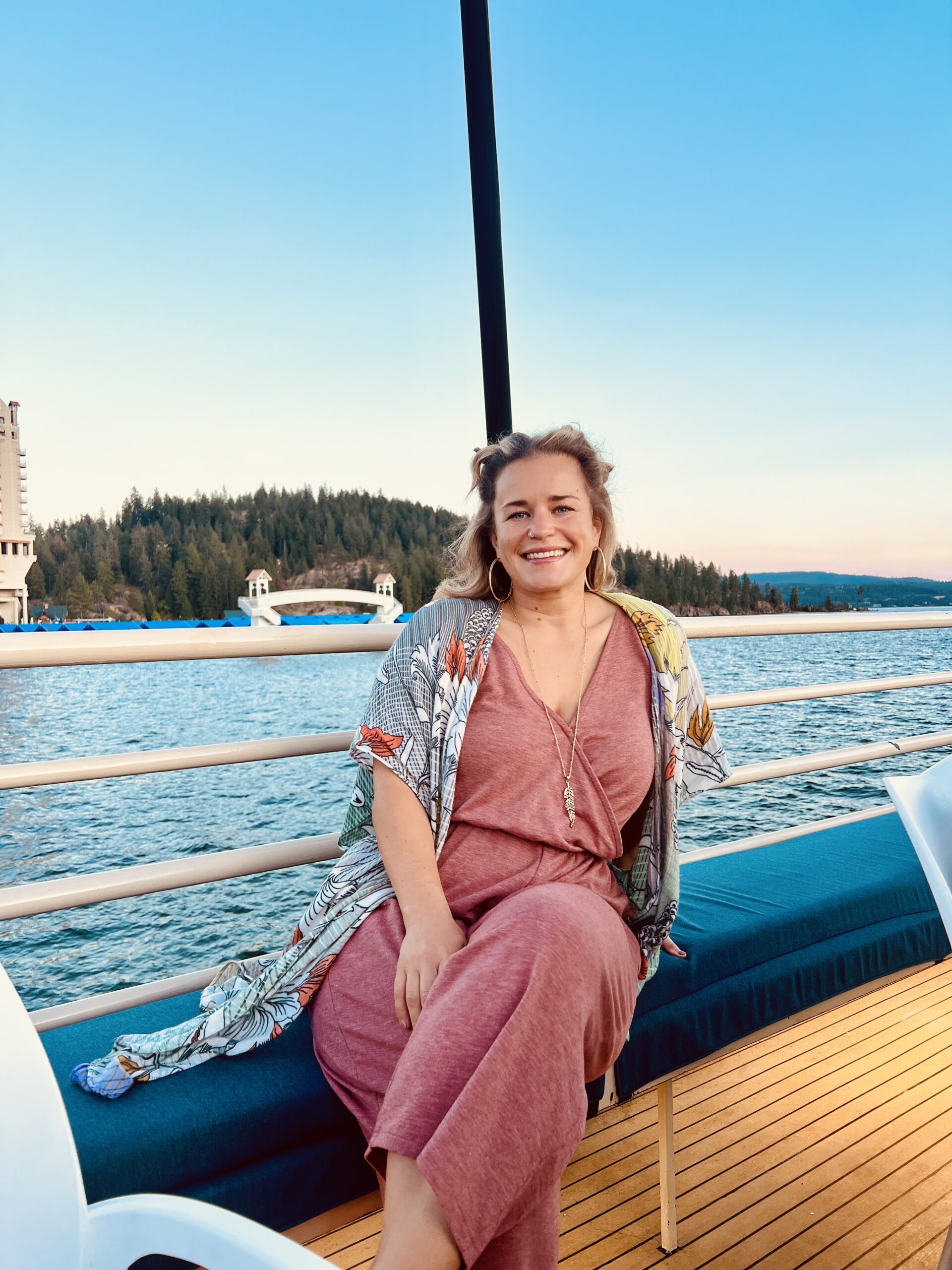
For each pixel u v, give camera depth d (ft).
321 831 45.42
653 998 4.09
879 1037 5.78
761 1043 5.79
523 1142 2.46
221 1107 3.18
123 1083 3.26
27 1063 2.39
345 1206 3.36
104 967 29.48
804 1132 4.81
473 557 4.13
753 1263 3.89
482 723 3.67
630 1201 4.32
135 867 3.88
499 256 7.09
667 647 3.91
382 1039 3.20
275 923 33.76
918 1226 4.09
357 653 4.62
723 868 5.52
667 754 3.83
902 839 6.13
